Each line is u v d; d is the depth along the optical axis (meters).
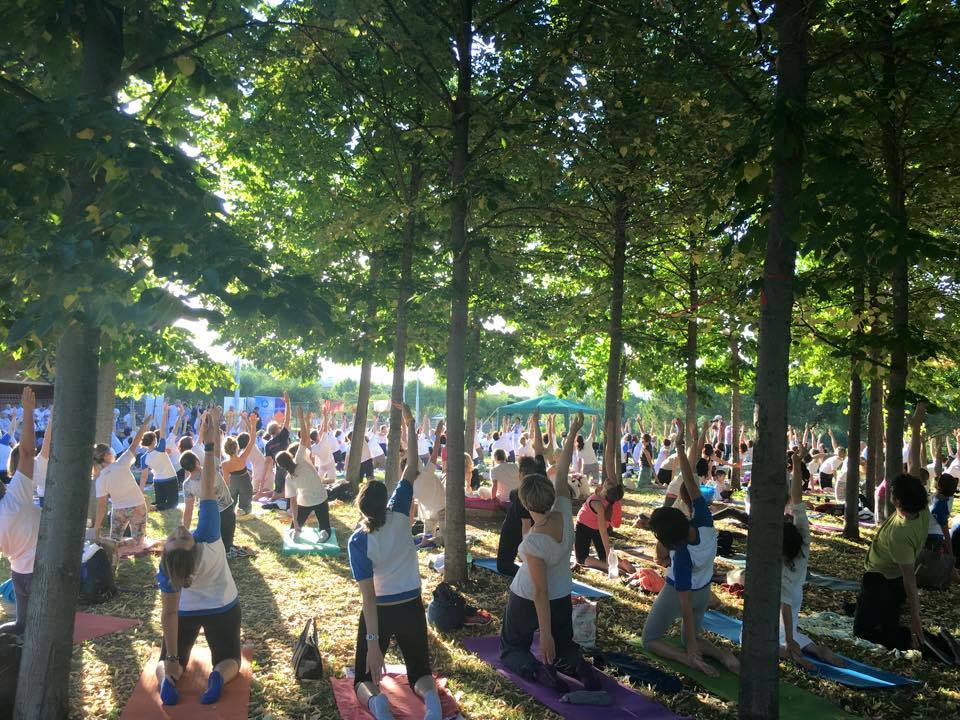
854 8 6.13
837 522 15.41
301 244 14.06
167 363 14.05
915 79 7.11
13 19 4.40
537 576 5.59
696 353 16.09
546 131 8.70
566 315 14.62
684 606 6.37
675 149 9.13
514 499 9.30
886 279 9.77
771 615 4.97
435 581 9.12
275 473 16.81
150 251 4.32
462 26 8.79
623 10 7.02
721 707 5.56
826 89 7.11
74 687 5.80
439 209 9.07
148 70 5.20
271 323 5.43
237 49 7.56
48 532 5.00
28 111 3.91
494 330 17.05
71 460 5.05
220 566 5.72
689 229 10.54
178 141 5.67
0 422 20.36
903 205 8.23
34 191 4.04
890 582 7.22
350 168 12.73
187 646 5.71
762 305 5.16
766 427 5.05
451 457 8.97
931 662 6.72
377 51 8.76
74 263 3.64
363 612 5.04
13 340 3.91
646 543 12.24
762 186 5.17
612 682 5.91
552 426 13.57
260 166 13.15
